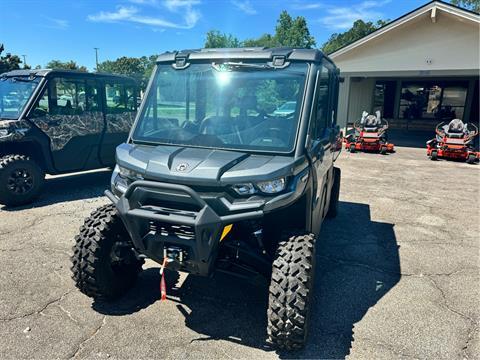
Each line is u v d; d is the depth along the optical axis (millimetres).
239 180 2711
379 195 7691
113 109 7969
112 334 3092
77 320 3271
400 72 14180
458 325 3324
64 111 7090
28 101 6641
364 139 13180
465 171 10234
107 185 7906
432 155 11828
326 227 5785
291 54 3373
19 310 3398
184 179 2758
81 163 7430
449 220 6180
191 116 3473
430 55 13602
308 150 3119
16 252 4598
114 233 3373
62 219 5789
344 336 3146
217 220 2643
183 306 3520
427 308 3592
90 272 3256
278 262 2832
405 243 5191
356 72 14828
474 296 3820
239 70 3375
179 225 2773
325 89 3824
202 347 2965
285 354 2910
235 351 2930
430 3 12688
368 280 4133
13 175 6262
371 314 3480
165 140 3369
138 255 3404
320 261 4590
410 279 4168
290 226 3299
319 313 3479
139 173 2967
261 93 3281
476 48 12883
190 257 2785
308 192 3146
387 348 3010
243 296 3707
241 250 2973
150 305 3525
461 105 19422
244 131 3223
